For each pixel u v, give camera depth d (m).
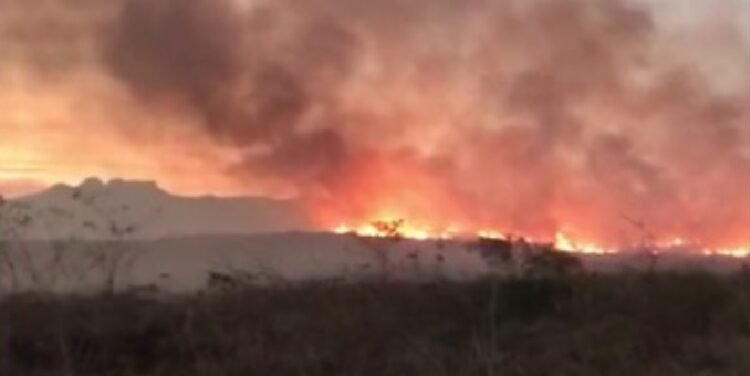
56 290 15.70
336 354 14.52
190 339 14.90
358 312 15.80
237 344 14.79
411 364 14.20
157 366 14.52
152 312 15.66
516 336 15.99
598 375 14.71
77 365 14.09
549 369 14.62
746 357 15.38
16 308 14.61
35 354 14.15
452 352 14.75
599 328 16.33
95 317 15.07
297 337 14.95
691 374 14.94
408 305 16.31
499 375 14.24
